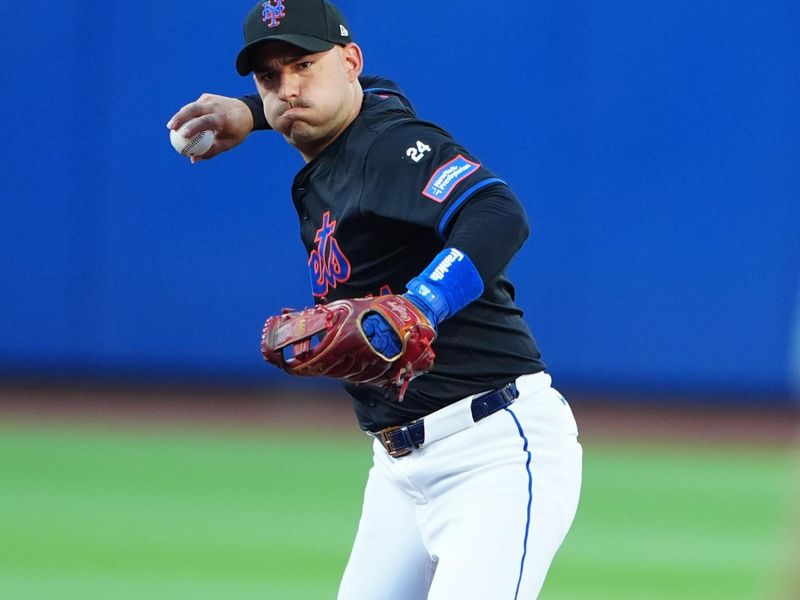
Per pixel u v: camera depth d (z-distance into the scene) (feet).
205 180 138.92
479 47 135.03
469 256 31.32
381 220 34.60
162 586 67.46
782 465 110.52
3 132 137.90
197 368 141.49
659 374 138.31
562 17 134.62
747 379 138.21
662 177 136.05
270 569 71.82
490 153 135.85
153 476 100.32
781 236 136.36
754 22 134.31
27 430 120.06
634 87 135.23
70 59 137.28
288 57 35.24
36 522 83.20
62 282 139.64
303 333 30.14
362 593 38.29
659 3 134.51
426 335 30.35
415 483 36.24
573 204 136.56
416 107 135.44
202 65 136.26
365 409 37.04
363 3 134.72
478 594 33.45
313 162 36.91
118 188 138.72
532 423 35.86
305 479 100.73
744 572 72.74
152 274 139.74
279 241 138.92
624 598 67.82
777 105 134.92
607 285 137.28
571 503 36.29
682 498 96.17
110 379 143.13
